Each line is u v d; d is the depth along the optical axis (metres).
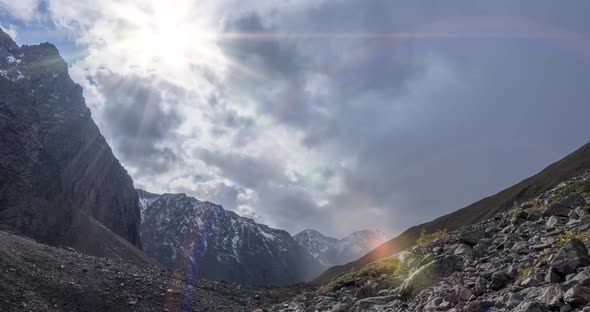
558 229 17.14
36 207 154.88
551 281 11.03
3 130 163.50
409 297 17.05
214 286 34.94
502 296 11.24
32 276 21.81
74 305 20.88
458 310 11.23
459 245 22.89
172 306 24.27
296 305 24.55
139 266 35.62
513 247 17.55
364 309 17.64
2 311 18.16
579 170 69.75
